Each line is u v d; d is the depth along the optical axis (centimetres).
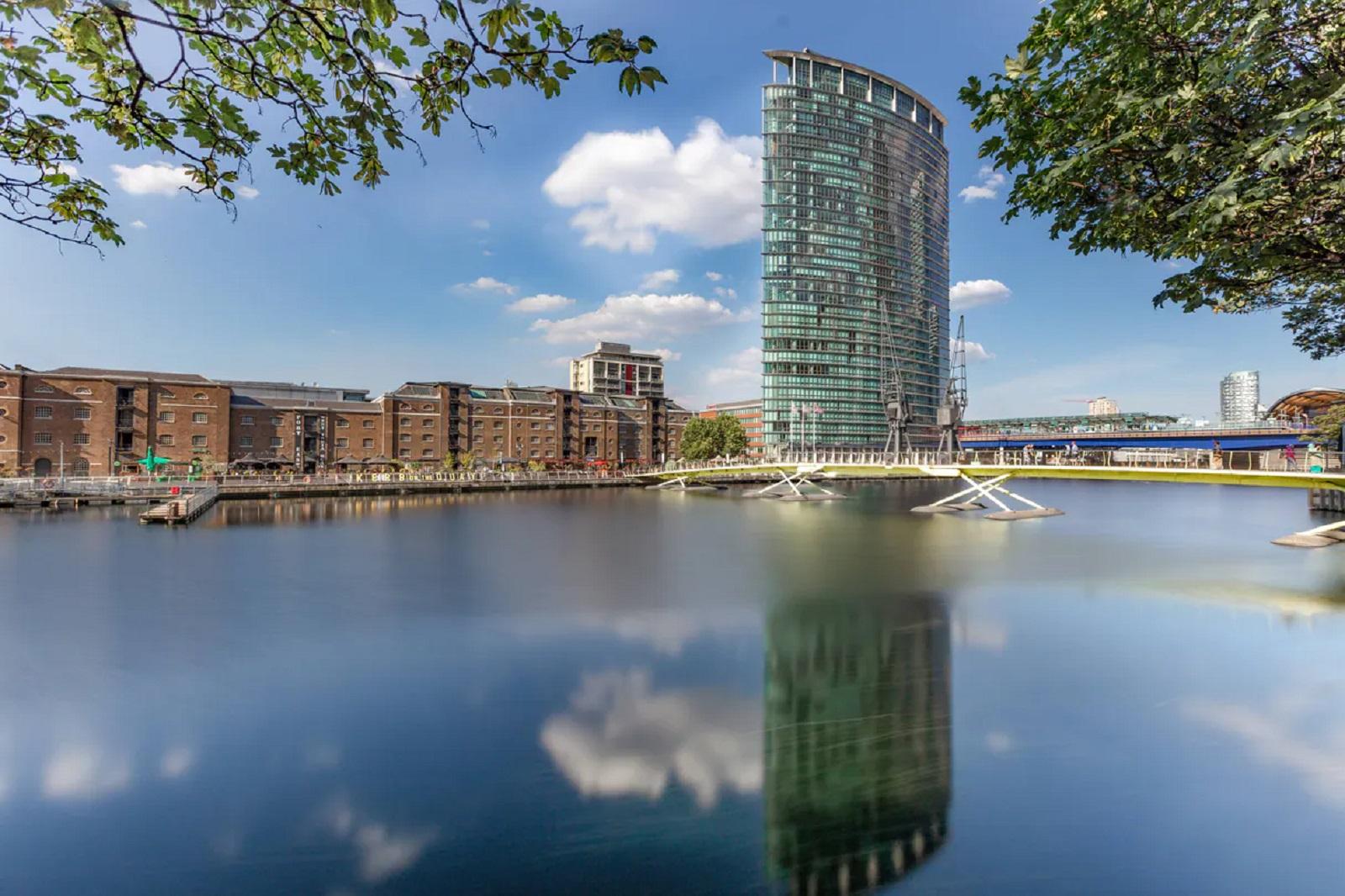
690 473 8975
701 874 855
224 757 1155
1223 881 823
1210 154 569
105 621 2075
